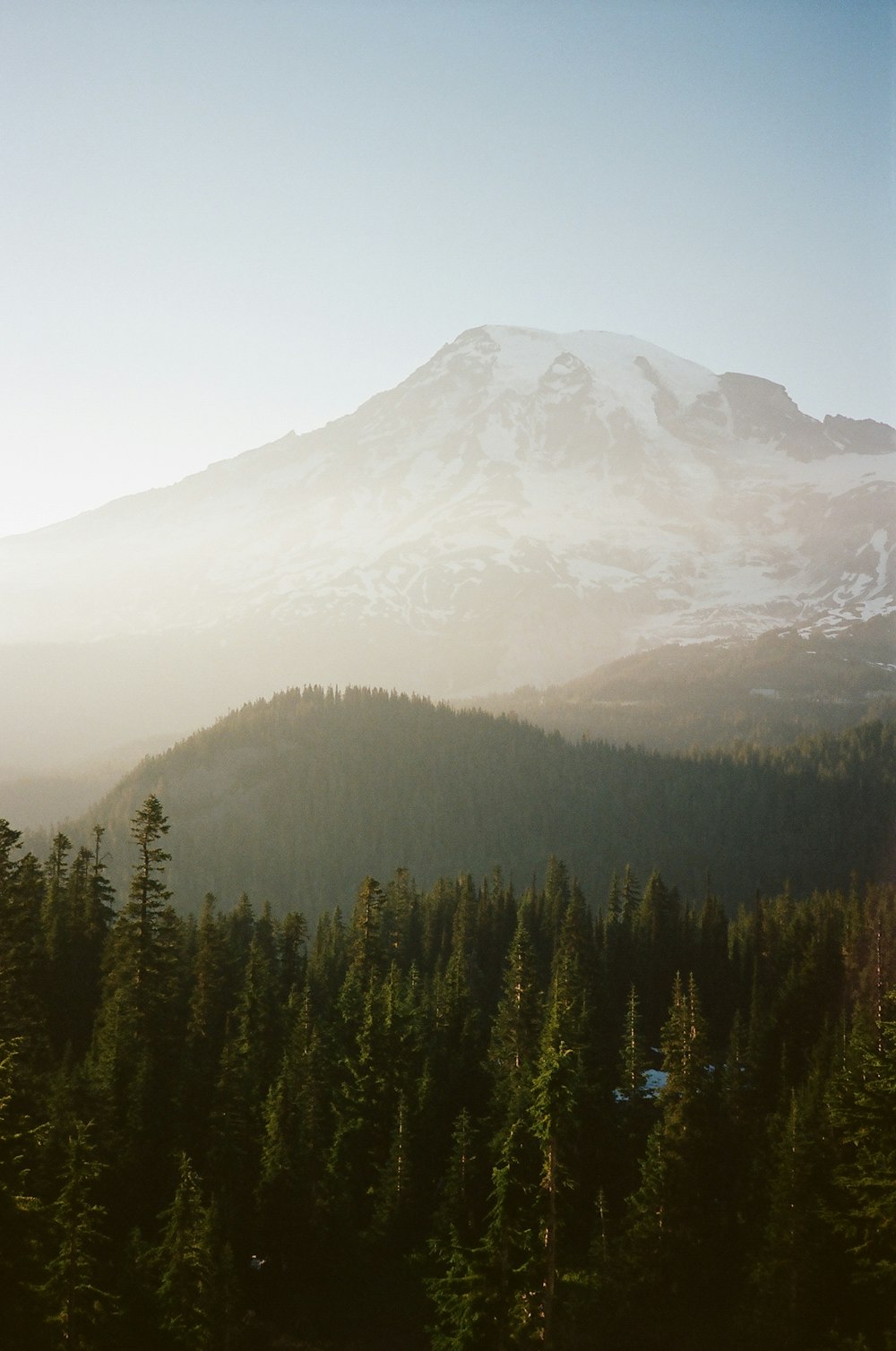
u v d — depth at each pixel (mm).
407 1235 81250
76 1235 58250
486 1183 78938
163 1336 64562
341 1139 84750
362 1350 71062
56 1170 69125
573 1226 80062
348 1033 96562
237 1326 69000
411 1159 84375
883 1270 59062
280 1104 79375
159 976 92938
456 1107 91438
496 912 145750
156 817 94625
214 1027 96125
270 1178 77500
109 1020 88688
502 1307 57312
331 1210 79812
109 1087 79688
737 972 138500
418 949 140500
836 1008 106375
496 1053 93500
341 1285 77000
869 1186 60312
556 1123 59406
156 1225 75438
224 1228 75000
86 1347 57844
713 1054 116312
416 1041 92625
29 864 100500
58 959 101938
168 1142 81500
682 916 163500
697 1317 69562
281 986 111438
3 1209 52281
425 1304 75125
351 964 113562
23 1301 53719
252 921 135875
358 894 114438
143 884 92500
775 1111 86188
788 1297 65938
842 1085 69688
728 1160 80812
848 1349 61031
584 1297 69188
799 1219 66688
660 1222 72125
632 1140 86812
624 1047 94125
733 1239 74688
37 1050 85562
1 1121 54594
